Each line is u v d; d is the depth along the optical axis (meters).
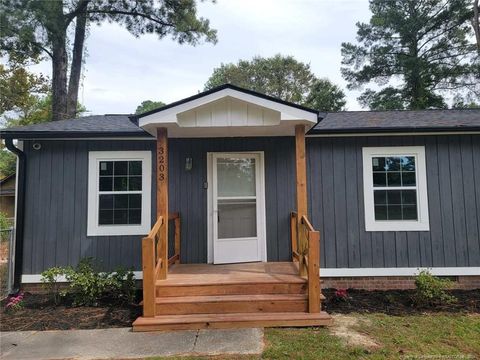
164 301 5.00
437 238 6.70
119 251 6.76
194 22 14.88
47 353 4.07
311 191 6.85
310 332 4.57
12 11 11.41
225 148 7.00
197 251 6.88
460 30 21.44
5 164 22.86
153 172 6.91
